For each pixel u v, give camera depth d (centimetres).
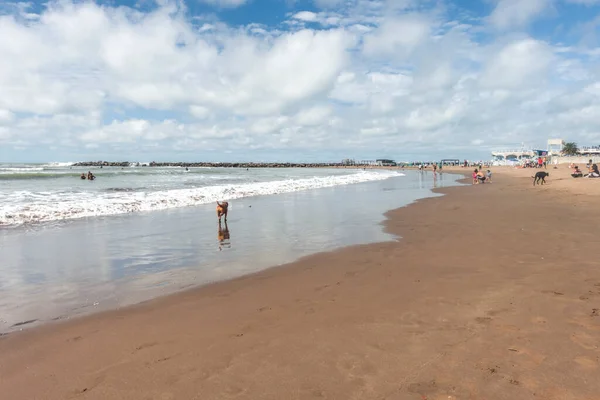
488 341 404
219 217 1260
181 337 448
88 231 1184
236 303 566
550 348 382
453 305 516
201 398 322
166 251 929
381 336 428
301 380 344
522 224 1153
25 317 524
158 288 649
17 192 2255
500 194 2250
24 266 796
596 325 430
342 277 684
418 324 457
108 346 429
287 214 1570
